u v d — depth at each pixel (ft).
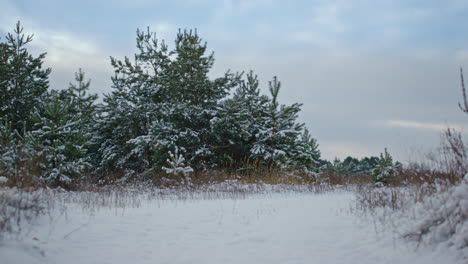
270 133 57.47
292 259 15.16
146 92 66.95
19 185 21.99
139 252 16.06
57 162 36.04
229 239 18.61
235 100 55.47
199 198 35.45
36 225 17.02
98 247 16.16
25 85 55.47
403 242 15.42
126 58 65.82
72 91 64.39
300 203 29.89
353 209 24.30
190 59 61.93
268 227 20.76
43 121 37.70
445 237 14.38
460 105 16.65
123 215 22.94
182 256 15.80
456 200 15.25
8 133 36.55
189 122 60.90
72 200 28.14
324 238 17.83
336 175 62.75
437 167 19.75
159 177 50.67
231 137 59.98
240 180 51.19
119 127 63.36
